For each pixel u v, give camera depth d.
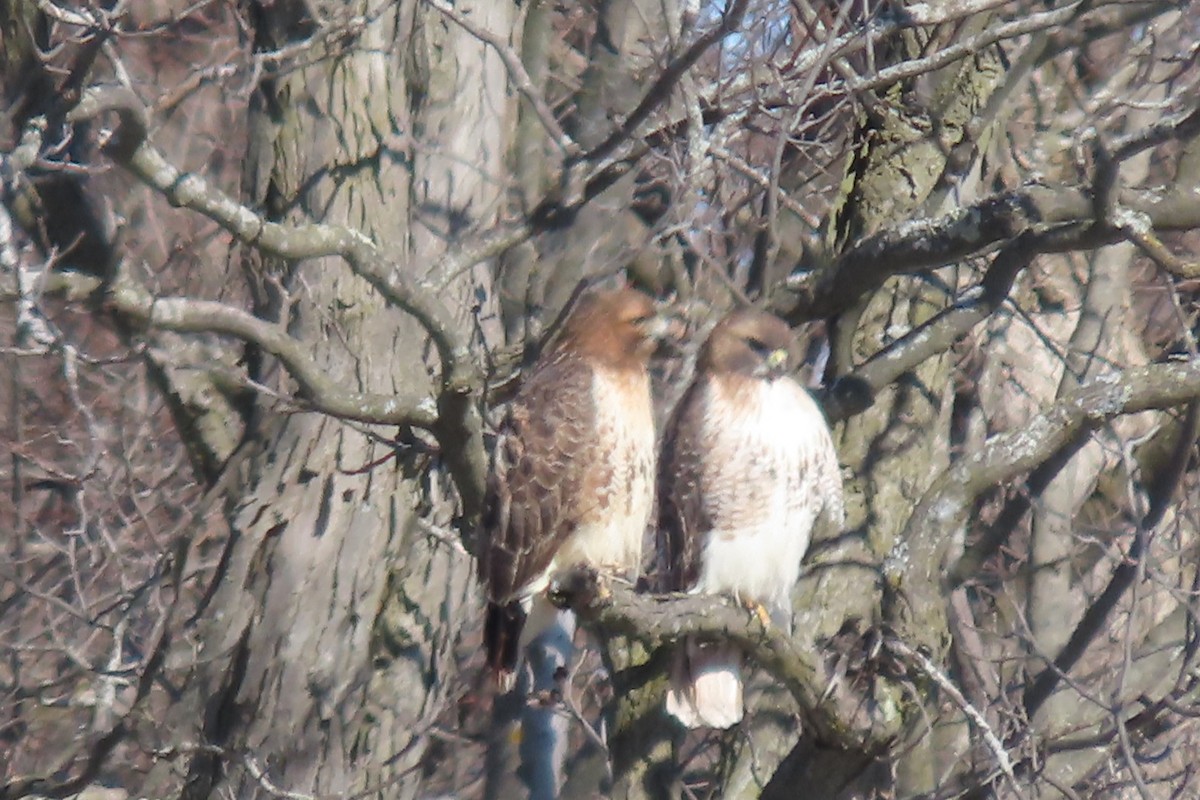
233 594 13.49
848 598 13.73
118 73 11.77
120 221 14.69
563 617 13.43
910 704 10.27
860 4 14.05
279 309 13.47
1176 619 14.60
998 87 13.70
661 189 14.92
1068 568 15.27
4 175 11.00
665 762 13.82
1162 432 15.55
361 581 13.51
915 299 14.55
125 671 14.12
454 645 14.29
